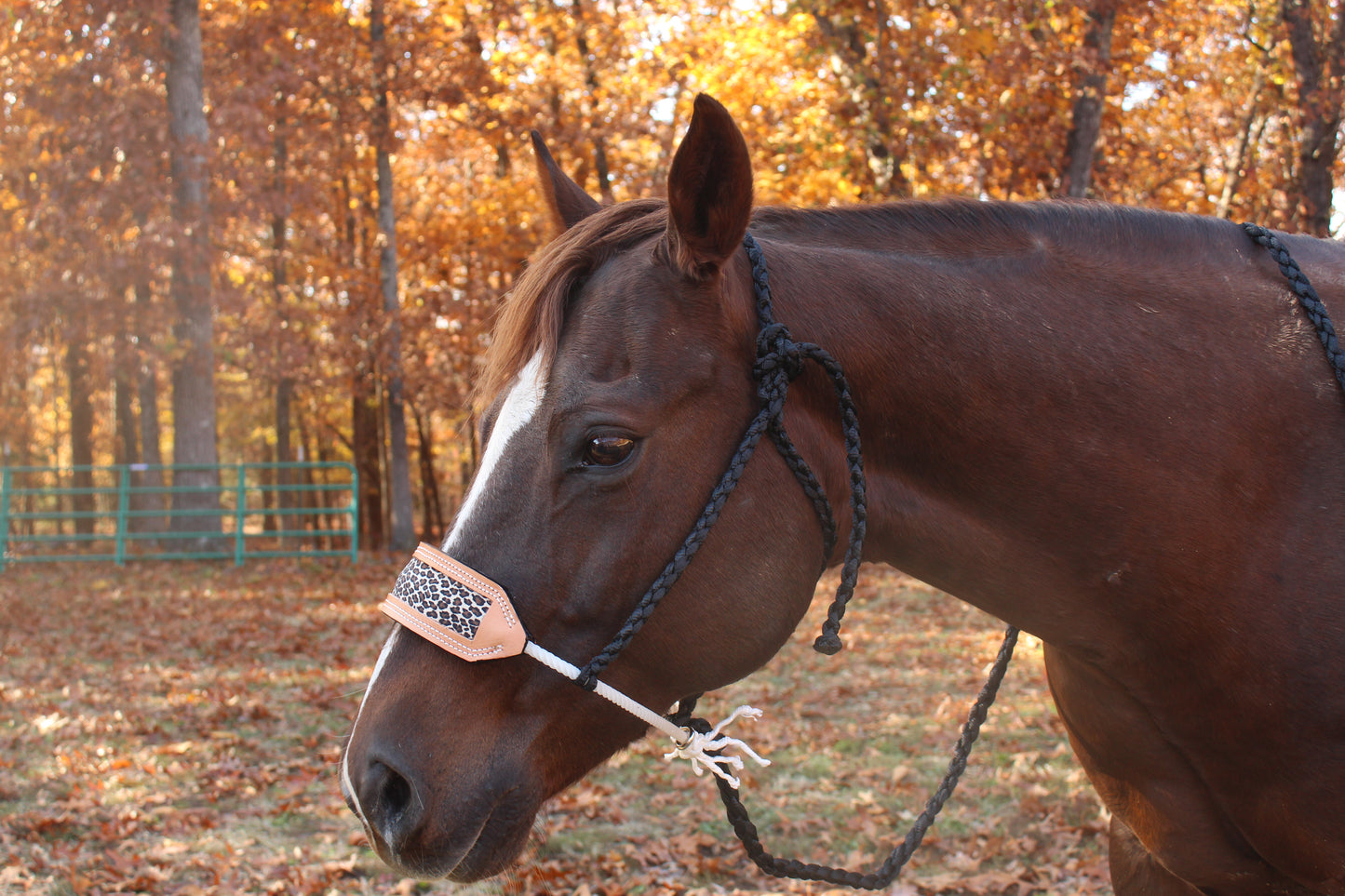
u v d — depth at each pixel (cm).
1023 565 165
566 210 182
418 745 139
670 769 489
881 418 160
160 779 488
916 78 1120
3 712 595
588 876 388
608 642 144
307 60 1533
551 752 147
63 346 1802
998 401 159
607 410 140
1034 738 518
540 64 1709
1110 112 1323
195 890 374
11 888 380
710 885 380
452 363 1891
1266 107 1425
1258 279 175
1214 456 161
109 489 1277
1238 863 176
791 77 1466
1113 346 163
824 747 521
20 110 1395
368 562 1316
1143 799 181
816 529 154
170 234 1317
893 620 847
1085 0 1000
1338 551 160
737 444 148
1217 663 161
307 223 1827
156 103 1341
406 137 1852
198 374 1354
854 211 177
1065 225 176
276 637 805
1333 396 166
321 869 390
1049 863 391
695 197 142
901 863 177
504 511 144
